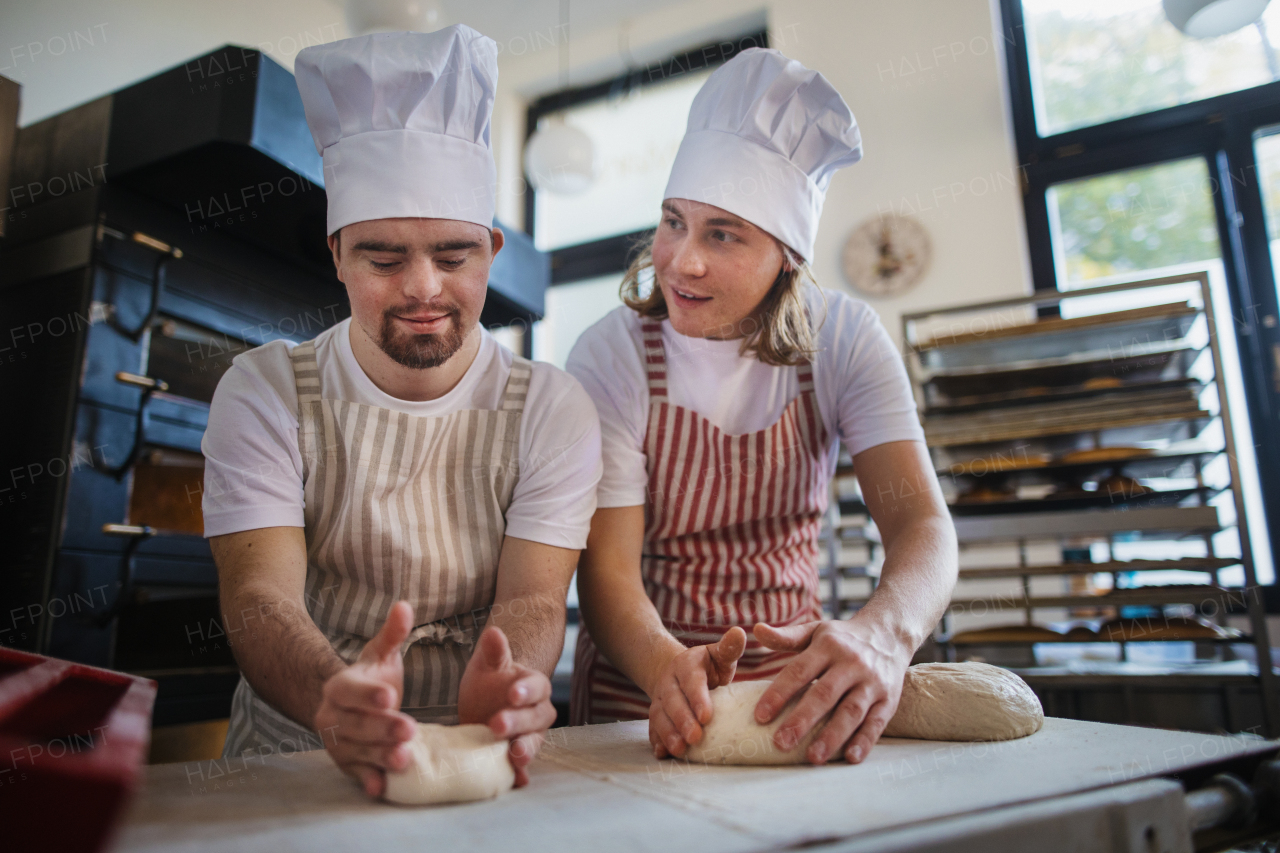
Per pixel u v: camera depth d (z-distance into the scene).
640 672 0.98
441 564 1.06
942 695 0.94
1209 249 3.08
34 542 1.62
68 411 1.64
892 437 1.19
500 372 1.13
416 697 1.07
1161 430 2.05
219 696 1.86
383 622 1.07
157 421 1.80
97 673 0.74
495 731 0.69
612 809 0.63
